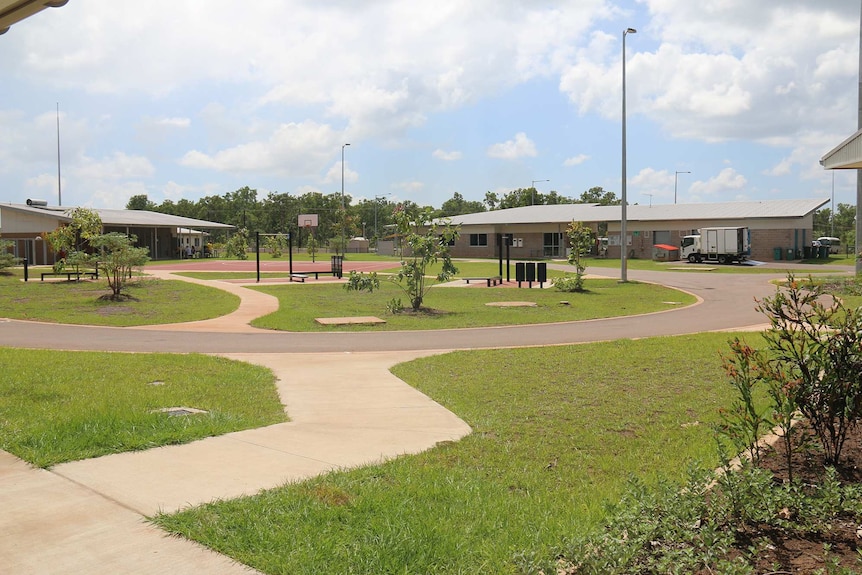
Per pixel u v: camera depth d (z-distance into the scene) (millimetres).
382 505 4949
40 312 22266
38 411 7770
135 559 4145
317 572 3953
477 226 74625
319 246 106000
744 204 64500
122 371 10773
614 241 66500
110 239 25844
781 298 5746
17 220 53531
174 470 5828
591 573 3576
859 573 3715
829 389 5355
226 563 4098
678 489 4781
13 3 6020
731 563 3639
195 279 36062
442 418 8047
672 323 19609
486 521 4727
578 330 17984
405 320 19984
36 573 3971
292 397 9266
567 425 7613
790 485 4746
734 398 8836
